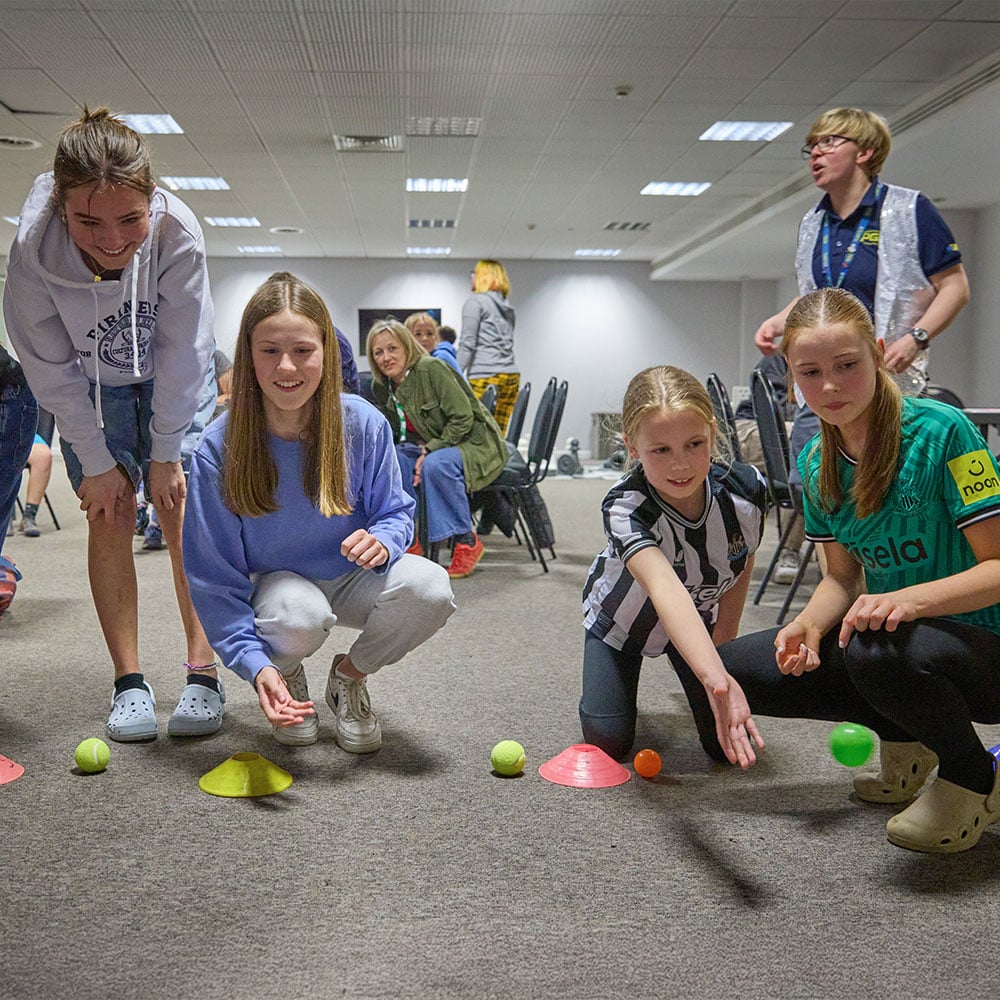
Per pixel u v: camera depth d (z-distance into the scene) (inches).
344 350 108.7
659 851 50.2
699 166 337.1
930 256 87.3
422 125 292.2
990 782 50.1
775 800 57.6
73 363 66.5
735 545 62.9
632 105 271.0
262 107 272.5
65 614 111.6
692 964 39.0
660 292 557.3
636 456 58.8
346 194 382.6
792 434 103.7
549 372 557.3
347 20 213.2
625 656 67.0
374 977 38.0
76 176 55.7
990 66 231.1
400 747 67.2
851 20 213.3
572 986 37.4
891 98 266.4
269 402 62.1
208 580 61.9
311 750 66.4
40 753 65.0
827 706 56.8
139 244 60.4
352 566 67.3
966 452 50.5
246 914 43.1
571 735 70.1
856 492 52.9
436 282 549.6
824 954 39.9
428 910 43.6
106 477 68.0
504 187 370.3
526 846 50.8
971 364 382.3
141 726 67.4
